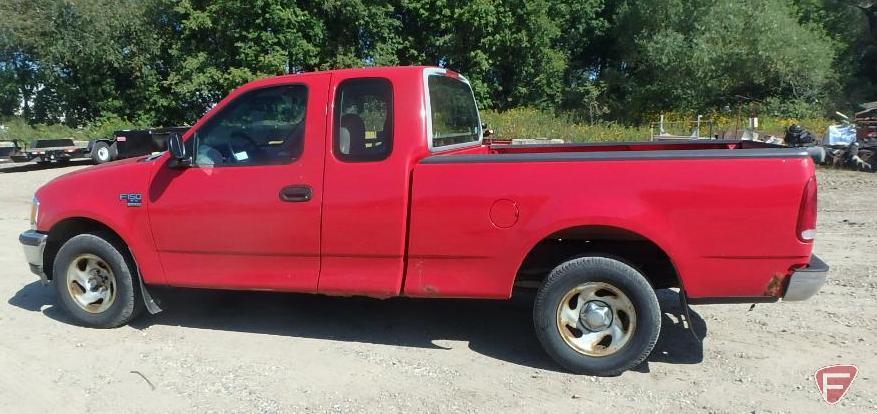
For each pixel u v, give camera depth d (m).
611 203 3.92
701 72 25.25
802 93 25.19
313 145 4.39
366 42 27.97
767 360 4.33
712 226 3.84
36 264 5.14
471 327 5.08
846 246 7.56
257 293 6.02
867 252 7.22
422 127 4.32
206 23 25.05
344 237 4.33
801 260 3.79
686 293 3.94
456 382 4.05
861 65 30.73
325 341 4.80
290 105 4.52
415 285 4.30
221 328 5.10
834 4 29.81
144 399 3.86
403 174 4.22
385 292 4.34
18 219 10.72
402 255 4.28
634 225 3.88
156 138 18.16
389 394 3.89
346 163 4.32
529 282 4.45
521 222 4.05
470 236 4.14
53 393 3.96
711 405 3.70
